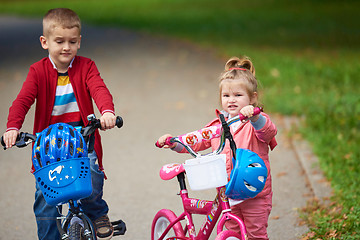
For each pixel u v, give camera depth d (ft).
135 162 54.03
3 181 50.31
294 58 107.45
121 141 60.85
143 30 156.76
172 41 134.31
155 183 48.39
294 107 68.59
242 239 25.30
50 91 28.66
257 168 25.23
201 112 70.49
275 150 55.72
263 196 28.50
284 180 47.62
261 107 28.55
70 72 28.81
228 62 30.42
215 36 142.00
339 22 168.45
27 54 121.80
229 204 26.53
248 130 28.50
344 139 55.57
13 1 303.27
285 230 37.47
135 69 101.04
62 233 26.68
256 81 28.81
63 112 29.07
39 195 28.71
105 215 30.32
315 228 36.63
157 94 81.66
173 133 62.28
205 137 27.68
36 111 28.91
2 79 96.63
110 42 134.10
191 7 232.53
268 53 114.32
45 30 27.78
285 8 217.77
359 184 43.16
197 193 46.09
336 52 116.26
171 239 28.68
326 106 67.97
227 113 29.50
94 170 28.66
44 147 24.21
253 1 248.11
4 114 73.46
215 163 24.94
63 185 23.75
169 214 30.19
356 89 77.92
